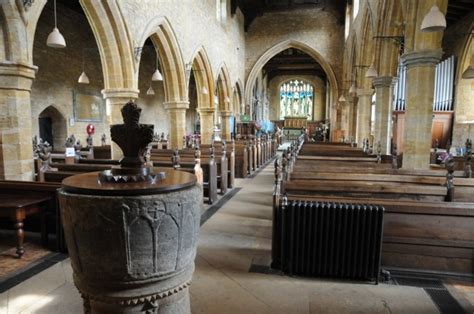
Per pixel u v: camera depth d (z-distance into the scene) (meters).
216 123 15.99
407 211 3.31
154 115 18.09
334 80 20.08
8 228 4.84
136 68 8.18
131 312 1.18
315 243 3.37
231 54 18.17
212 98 14.93
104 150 9.97
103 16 7.23
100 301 1.19
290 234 3.43
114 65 7.69
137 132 1.33
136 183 1.22
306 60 25.75
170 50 10.48
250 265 3.74
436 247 3.34
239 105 21.06
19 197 4.19
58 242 4.07
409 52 6.12
